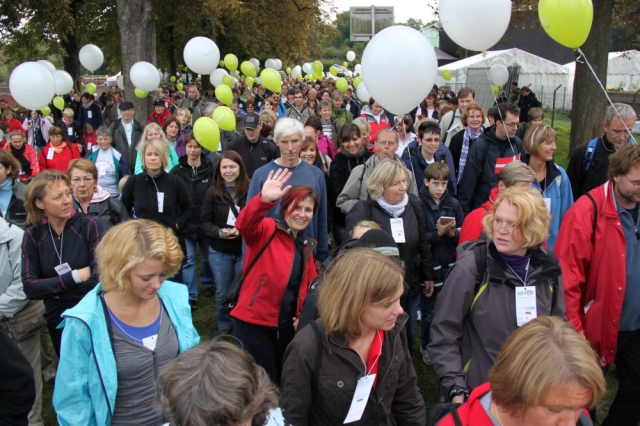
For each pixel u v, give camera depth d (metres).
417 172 5.06
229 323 4.73
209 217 4.54
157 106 9.97
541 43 32.97
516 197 2.22
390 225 3.51
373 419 2.02
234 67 12.68
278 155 5.89
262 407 1.41
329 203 5.02
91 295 2.13
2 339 1.92
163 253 2.01
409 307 2.95
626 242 2.81
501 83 10.77
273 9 22.75
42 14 16.48
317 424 2.00
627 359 2.92
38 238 3.04
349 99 15.29
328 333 1.90
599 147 4.46
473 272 2.32
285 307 3.07
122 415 2.09
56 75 10.23
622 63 26.75
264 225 3.06
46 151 7.41
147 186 4.51
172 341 2.22
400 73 3.97
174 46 26.27
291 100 12.91
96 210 4.23
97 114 13.62
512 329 2.27
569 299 2.81
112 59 26.89
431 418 1.75
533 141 3.61
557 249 2.92
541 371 1.30
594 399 1.31
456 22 4.41
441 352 2.30
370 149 6.65
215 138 5.27
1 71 40.41
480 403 1.59
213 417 1.24
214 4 13.22
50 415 3.68
